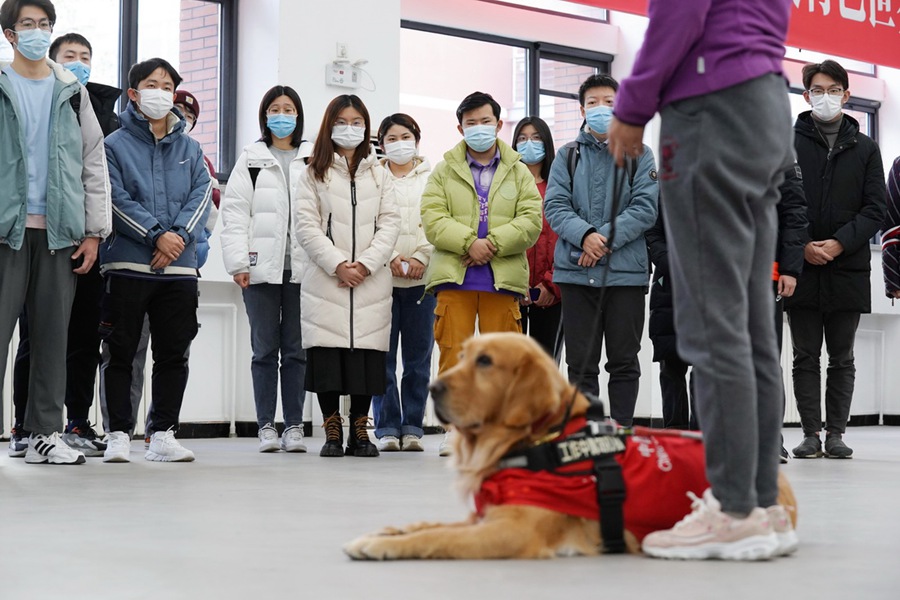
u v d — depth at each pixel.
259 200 5.63
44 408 4.57
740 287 2.17
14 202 4.37
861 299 5.53
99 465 4.54
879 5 9.36
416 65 7.99
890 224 5.97
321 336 5.12
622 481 2.21
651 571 2.04
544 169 5.88
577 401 2.31
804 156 5.66
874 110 10.52
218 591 1.86
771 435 2.26
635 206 4.74
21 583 1.95
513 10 8.35
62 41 5.25
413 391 5.75
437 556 2.14
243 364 7.00
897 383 10.03
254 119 7.15
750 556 2.16
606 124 4.89
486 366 2.25
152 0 6.94
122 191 4.75
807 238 5.22
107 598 1.82
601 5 7.86
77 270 4.61
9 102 4.41
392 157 5.84
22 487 3.65
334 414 5.27
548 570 2.03
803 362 5.59
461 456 2.33
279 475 4.15
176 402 4.89
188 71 7.10
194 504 3.20
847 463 5.13
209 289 6.89
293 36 7.05
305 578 1.97
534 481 2.18
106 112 5.33
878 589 1.90
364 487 3.71
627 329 4.72
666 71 2.17
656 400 8.39
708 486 2.25
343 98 5.32
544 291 5.54
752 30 2.17
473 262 5.06
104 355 5.84
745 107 2.14
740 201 2.16
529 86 8.50
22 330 5.07
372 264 5.15
